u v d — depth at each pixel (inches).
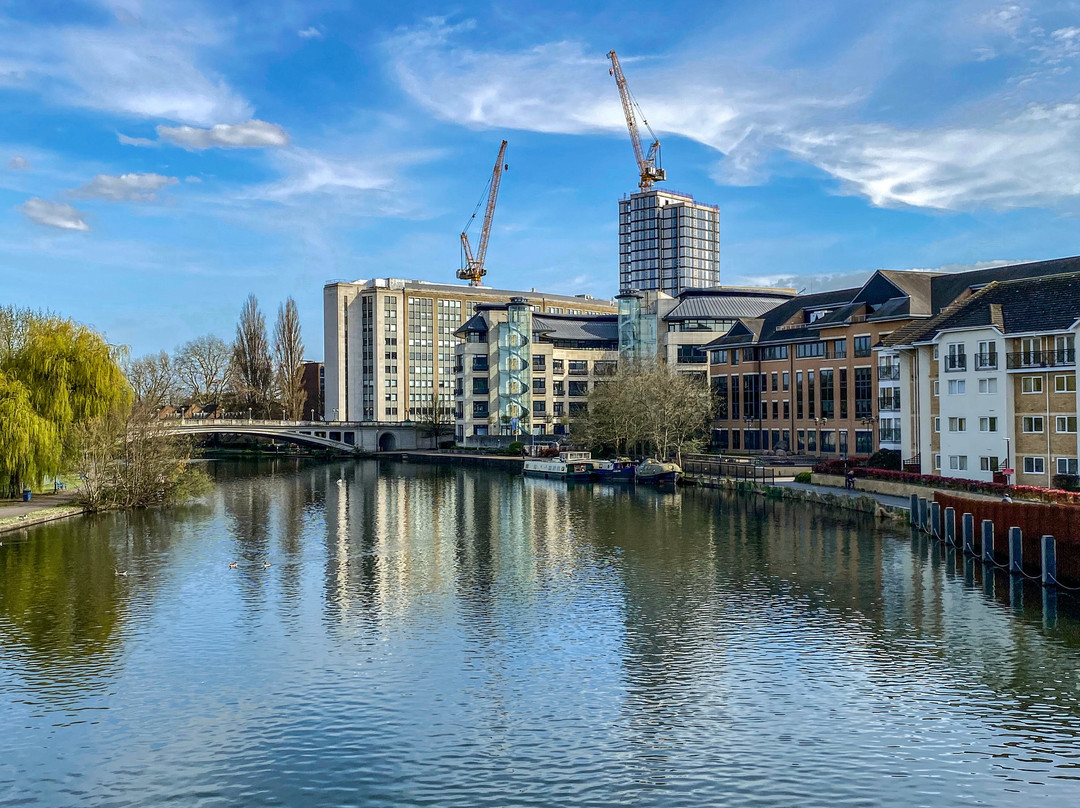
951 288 3629.4
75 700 1192.8
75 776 983.6
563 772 984.3
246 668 1315.2
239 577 1915.6
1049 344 2420.0
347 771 991.0
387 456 6368.1
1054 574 1700.3
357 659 1353.3
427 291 7790.4
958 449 2694.4
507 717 1131.9
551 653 1378.0
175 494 3228.3
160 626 1530.5
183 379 6761.8
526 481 4288.9
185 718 1133.1
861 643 1402.6
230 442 7421.3
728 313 5772.6
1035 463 2482.8
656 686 1231.5
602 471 4288.9
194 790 951.6
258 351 6806.1
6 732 1093.8
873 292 3858.3
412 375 7696.9
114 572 1958.7
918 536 2297.0
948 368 2726.4
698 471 3996.1
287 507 3179.1
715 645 1405.0
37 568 1996.8
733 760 1005.8
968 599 1648.6
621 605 1654.8
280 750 1043.3
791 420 4303.6
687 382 4488.2
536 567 2011.6
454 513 3004.4
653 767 992.2
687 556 2111.2
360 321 7618.1
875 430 3764.8
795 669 1290.6
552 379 6382.9
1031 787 939.3
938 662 1310.3
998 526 1902.1
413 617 1585.9
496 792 941.8
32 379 2790.4
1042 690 1197.7
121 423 2982.3
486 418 6466.5
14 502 2962.6
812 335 4180.6
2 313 3356.3
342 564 2063.2
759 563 2006.6
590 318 6870.1
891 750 1026.1
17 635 1477.6
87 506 2923.2
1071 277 2513.5
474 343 6441.9
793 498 3097.9
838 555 2071.9
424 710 1155.3
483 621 1556.3
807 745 1040.8
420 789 949.8
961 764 990.4
